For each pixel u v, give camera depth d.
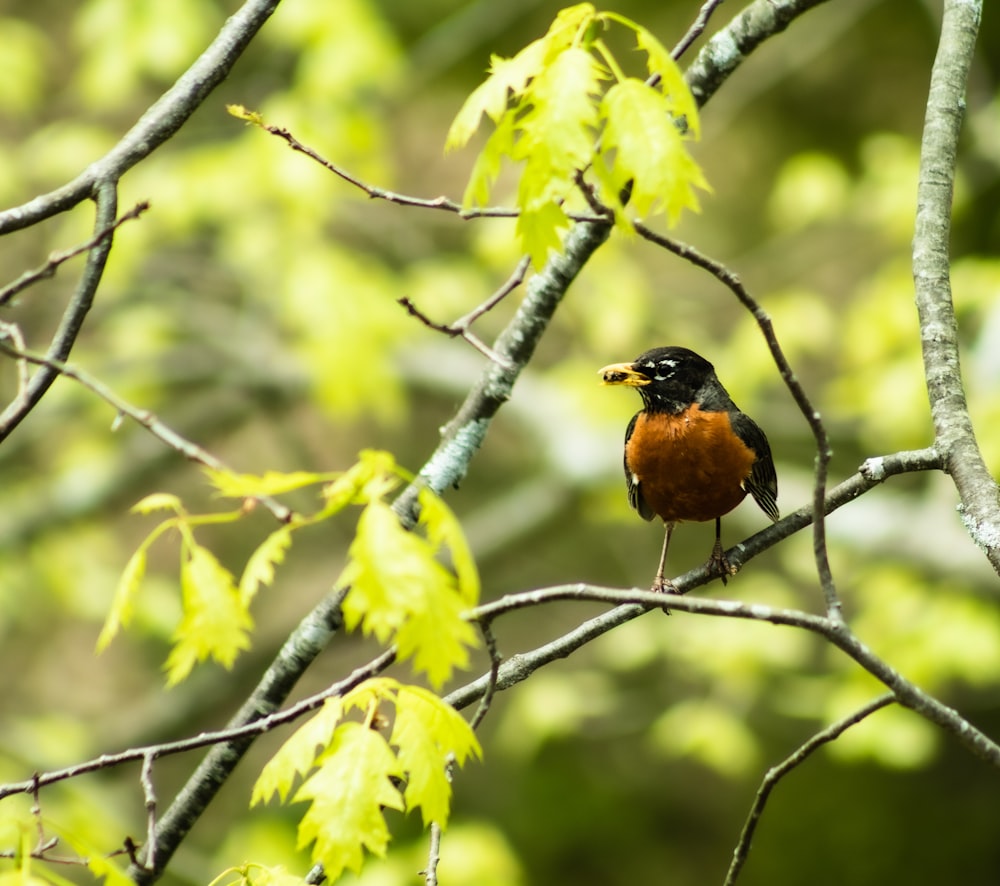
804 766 17.02
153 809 4.10
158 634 13.70
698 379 7.14
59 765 11.52
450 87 17.39
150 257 14.66
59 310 14.75
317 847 3.61
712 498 7.11
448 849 10.38
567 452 13.26
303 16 11.76
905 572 11.91
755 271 16.84
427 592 3.37
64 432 16.84
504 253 12.41
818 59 17.20
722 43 5.75
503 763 17.20
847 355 12.55
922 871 16.20
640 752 17.31
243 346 14.62
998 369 11.09
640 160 3.74
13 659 17.53
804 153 17.36
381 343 11.73
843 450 15.61
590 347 13.70
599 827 16.77
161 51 12.16
